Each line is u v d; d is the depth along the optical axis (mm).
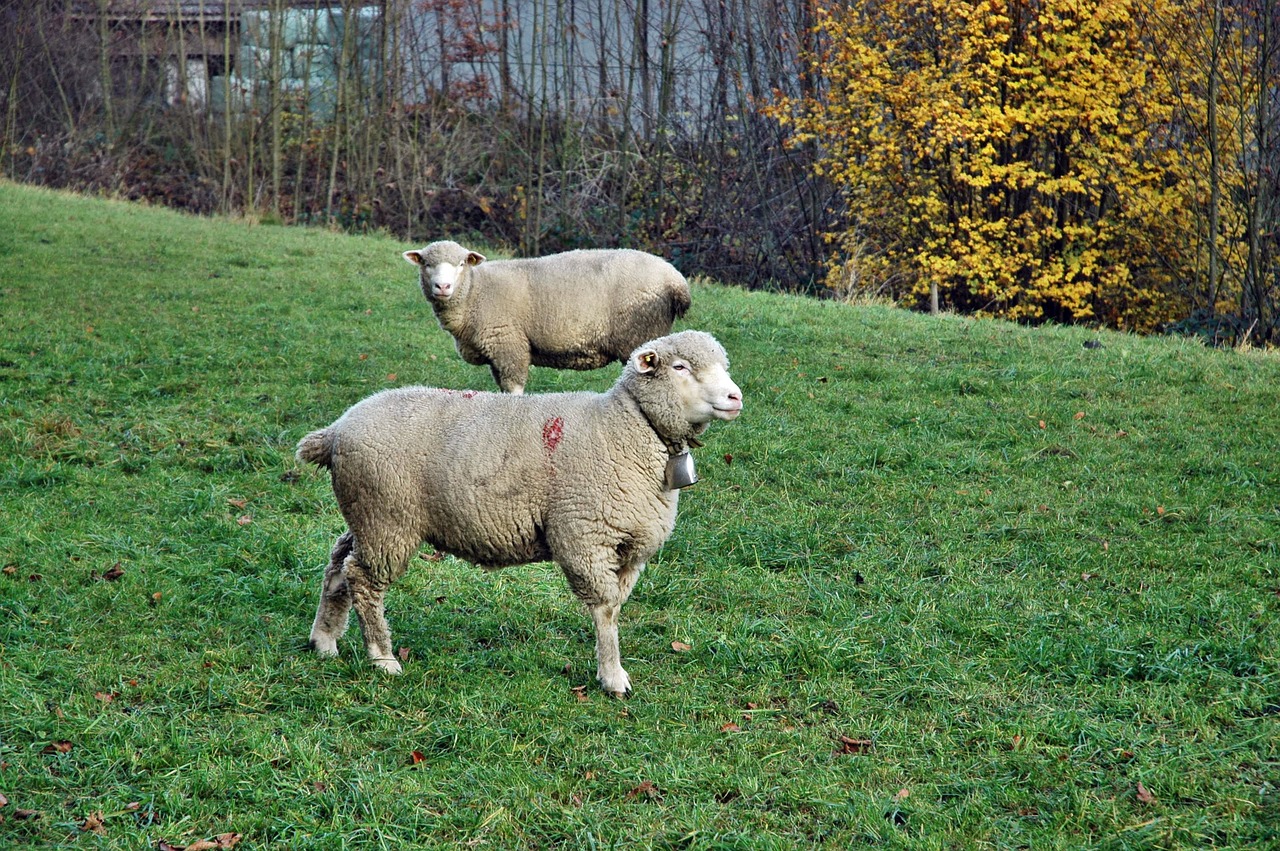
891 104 20453
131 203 22234
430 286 8836
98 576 6512
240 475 8164
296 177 26891
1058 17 20062
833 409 9719
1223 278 20031
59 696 5195
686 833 4344
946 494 7938
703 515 7637
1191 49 18953
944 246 21469
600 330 9078
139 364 10641
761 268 23688
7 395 9555
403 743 4949
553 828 4387
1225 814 4398
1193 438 8891
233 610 6191
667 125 26156
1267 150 18703
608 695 5414
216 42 31859
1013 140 21047
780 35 24922
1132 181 20234
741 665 5727
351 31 28094
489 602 6457
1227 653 5680
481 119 28234
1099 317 22391
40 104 29453
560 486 5172
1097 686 5457
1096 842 4281
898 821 4488
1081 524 7426
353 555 5449
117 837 4219
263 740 4852
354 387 10258
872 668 5691
